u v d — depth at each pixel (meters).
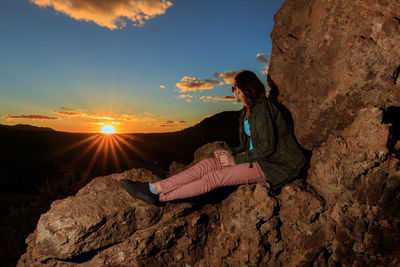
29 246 2.47
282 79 2.98
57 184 6.51
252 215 2.22
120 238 2.27
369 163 1.98
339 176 2.14
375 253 2.04
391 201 1.98
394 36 2.02
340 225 2.08
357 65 2.18
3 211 7.76
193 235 2.52
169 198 2.31
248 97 2.33
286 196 2.25
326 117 2.43
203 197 2.77
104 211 2.19
